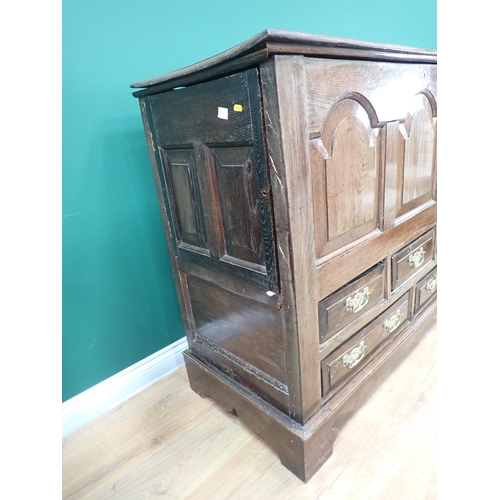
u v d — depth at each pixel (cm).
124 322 120
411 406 108
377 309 100
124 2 97
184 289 109
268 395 93
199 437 107
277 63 57
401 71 84
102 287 112
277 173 64
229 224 81
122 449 105
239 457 99
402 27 189
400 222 100
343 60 68
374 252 92
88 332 112
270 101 60
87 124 98
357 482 88
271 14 129
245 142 68
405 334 118
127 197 111
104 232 108
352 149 76
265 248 73
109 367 119
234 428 109
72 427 113
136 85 84
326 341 86
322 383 89
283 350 82
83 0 91
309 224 70
